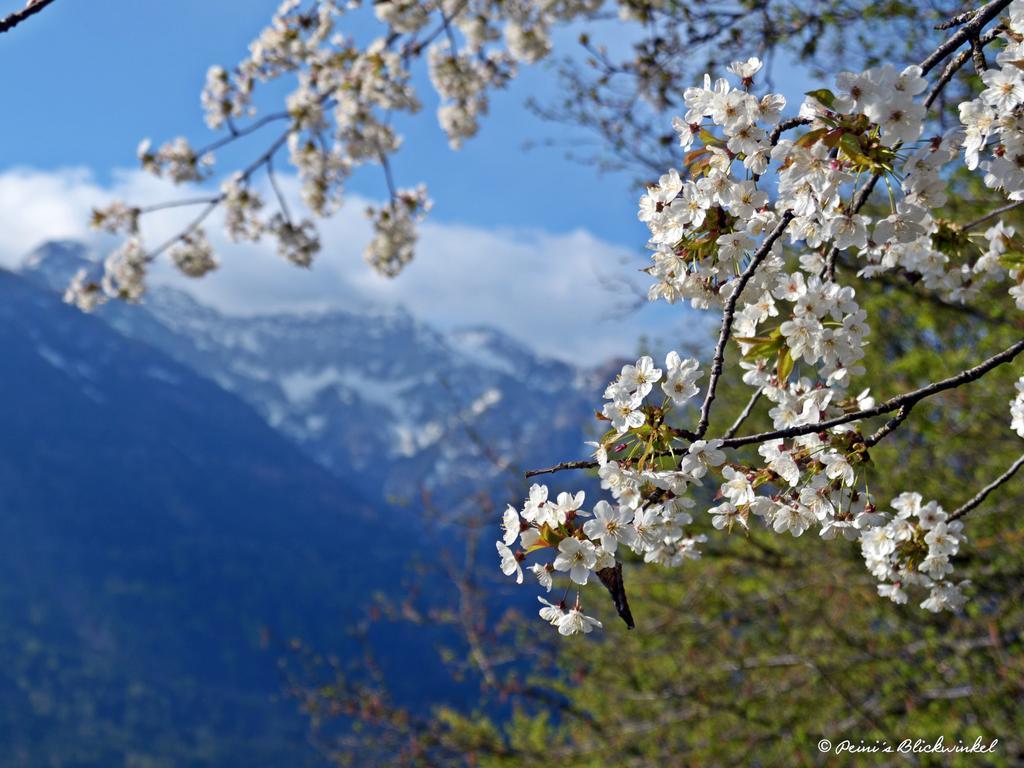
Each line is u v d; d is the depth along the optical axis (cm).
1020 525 879
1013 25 251
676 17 652
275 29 767
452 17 727
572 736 1148
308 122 749
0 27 284
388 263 838
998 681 845
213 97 794
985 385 843
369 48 752
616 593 256
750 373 294
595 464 263
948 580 313
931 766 870
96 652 15650
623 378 261
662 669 1120
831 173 246
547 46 783
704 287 281
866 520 278
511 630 1120
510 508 265
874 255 332
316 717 1139
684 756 1014
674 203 272
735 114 261
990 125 248
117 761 11900
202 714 14138
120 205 819
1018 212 696
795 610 1005
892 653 907
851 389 897
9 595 17050
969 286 335
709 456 254
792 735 951
